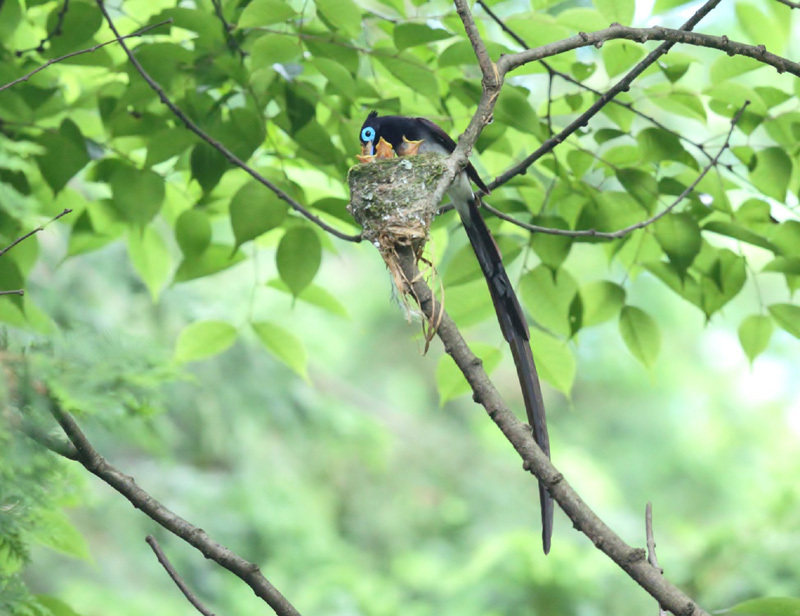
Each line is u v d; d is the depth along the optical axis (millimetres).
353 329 25672
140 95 7488
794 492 12719
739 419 26031
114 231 9000
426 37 7211
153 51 7453
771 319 8656
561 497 4996
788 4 7352
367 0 9406
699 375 26406
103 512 17984
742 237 8000
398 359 26406
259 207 7844
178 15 7438
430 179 6160
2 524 4297
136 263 9211
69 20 7430
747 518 13180
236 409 18469
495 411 5164
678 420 26047
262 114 7781
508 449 25109
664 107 8234
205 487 19094
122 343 4113
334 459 23547
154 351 4141
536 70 8016
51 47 7535
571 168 8336
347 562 20500
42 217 8766
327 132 7918
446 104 8477
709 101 8305
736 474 25141
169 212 9359
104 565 17547
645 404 26250
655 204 8344
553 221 8336
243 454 20000
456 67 8289
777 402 26219
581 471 22266
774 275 25281
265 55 6949
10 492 4117
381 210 6031
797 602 5891
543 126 8258
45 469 4102
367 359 26250
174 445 18688
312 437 19953
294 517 19969
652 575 4840
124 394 3973
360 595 17562
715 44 6723
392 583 19562
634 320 8719
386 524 23641
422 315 5414
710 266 8523
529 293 8602
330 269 25688
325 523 20906
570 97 8180
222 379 18406
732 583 12047
